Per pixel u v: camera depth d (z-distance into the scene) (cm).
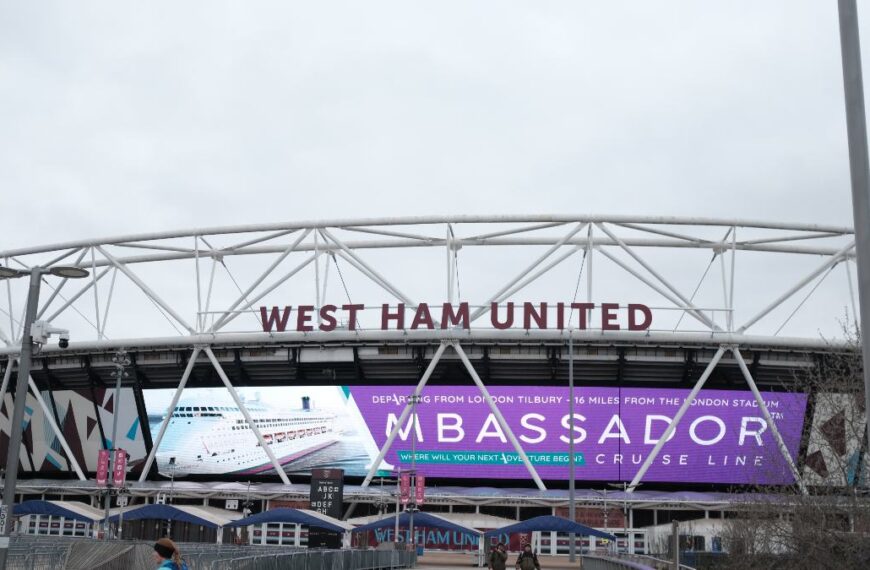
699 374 7269
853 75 1269
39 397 8119
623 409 7338
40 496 8250
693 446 7300
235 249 7800
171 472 7894
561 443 7381
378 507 7544
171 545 1211
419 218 7344
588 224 7194
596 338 7012
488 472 7519
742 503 3416
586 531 5212
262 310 7475
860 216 1235
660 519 7419
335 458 7631
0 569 2284
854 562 2492
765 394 7206
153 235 7750
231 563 2544
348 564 4100
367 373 7612
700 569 3628
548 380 7400
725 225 7219
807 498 2609
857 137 1252
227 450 7794
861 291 1227
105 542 3456
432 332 7181
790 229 7244
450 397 7488
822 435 2797
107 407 8025
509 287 7156
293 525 7588
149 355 7725
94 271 7925
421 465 7569
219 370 7494
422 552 7212
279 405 7738
